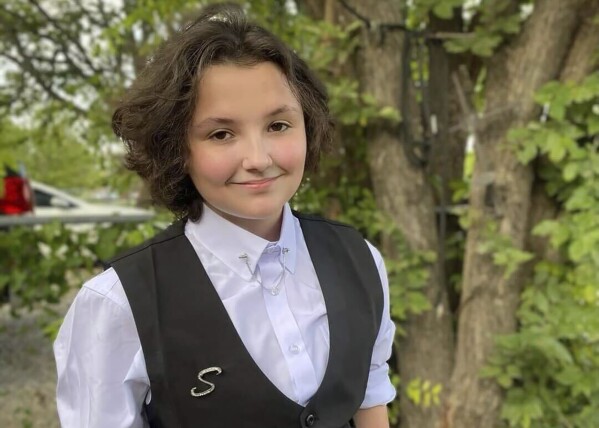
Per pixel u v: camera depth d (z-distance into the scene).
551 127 1.96
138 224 2.61
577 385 1.95
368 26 2.18
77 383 0.94
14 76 3.65
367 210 2.29
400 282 2.11
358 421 1.22
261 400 0.93
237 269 0.98
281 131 0.91
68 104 3.38
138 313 0.91
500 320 2.10
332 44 2.22
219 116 0.86
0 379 3.42
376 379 1.20
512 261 1.93
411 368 2.22
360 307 1.08
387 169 2.23
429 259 2.17
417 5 2.12
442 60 2.28
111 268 0.96
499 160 2.09
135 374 0.92
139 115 0.94
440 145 2.30
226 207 0.92
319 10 2.55
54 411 3.09
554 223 1.93
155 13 2.42
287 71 0.91
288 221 1.05
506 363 2.04
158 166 0.94
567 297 2.03
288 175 0.92
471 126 2.12
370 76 2.21
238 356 0.93
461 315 2.19
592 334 1.90
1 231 2.75
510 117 2.07
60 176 8.78
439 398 2.20
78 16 3.64
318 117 1.04
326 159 2.32
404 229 2.22
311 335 1.01
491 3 2.08
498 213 2.08
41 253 2.58
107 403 0.92
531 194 2.19
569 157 2.00
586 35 2.02
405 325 2.22
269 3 2.53
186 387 0.92
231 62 0.87
